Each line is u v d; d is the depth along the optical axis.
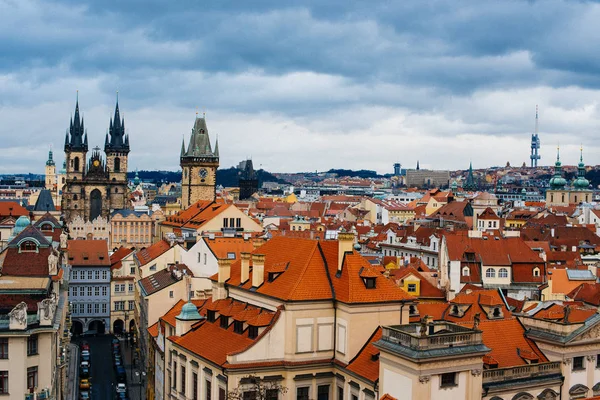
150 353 138.38
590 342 85.62
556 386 83.81
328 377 91.94
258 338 89.88
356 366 87.69
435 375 74.69
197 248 165.62
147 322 146.25
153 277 160.50
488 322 88.62
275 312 93.31
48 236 152.88
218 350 94.75
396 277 146.12
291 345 90.69
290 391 90.12
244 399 88.44
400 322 92.75
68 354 167.38
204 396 95.81
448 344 75.69
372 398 83.19
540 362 84.69
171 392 107.75
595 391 86.31
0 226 194.88
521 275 166.25
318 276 94.75
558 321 87.25
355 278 92.62
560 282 154.50
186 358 101.44
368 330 90.75
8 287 101.94
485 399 79.00
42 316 96.50
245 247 160.88
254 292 99.06
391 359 77.69
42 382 96.44
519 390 81.12
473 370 76.81
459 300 109.62
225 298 107.44
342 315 91.25
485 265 165.25
